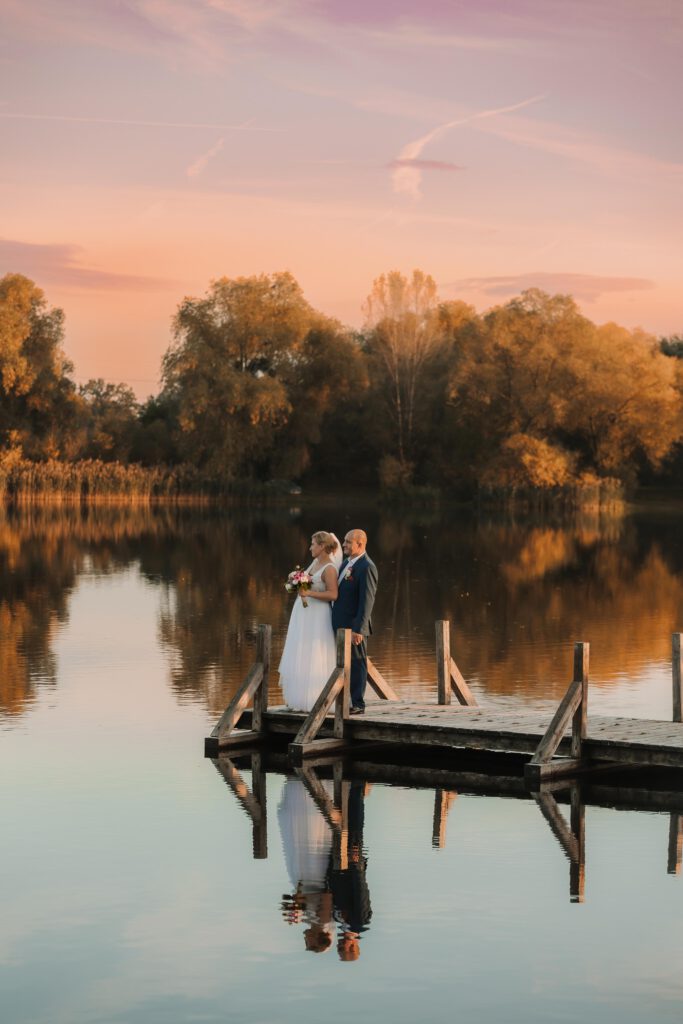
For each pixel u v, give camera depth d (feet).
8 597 86.89
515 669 59.11
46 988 22.03
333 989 22.02
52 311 232.94
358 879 27.91
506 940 24.29
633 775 39.19
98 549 127.95
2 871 28.27
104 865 28.73
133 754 40.60
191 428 221.66
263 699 43.34
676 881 27.94
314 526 169.27
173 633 69.97
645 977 22.57
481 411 238.48
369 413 255.50
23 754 40.34
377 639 68.95
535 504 222.07
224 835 31.45
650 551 136.46
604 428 235.40
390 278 252.83
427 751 42.96
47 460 226.99
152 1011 21.16
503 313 238.48
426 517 200.03
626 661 61.62
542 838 31.50
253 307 232.94
